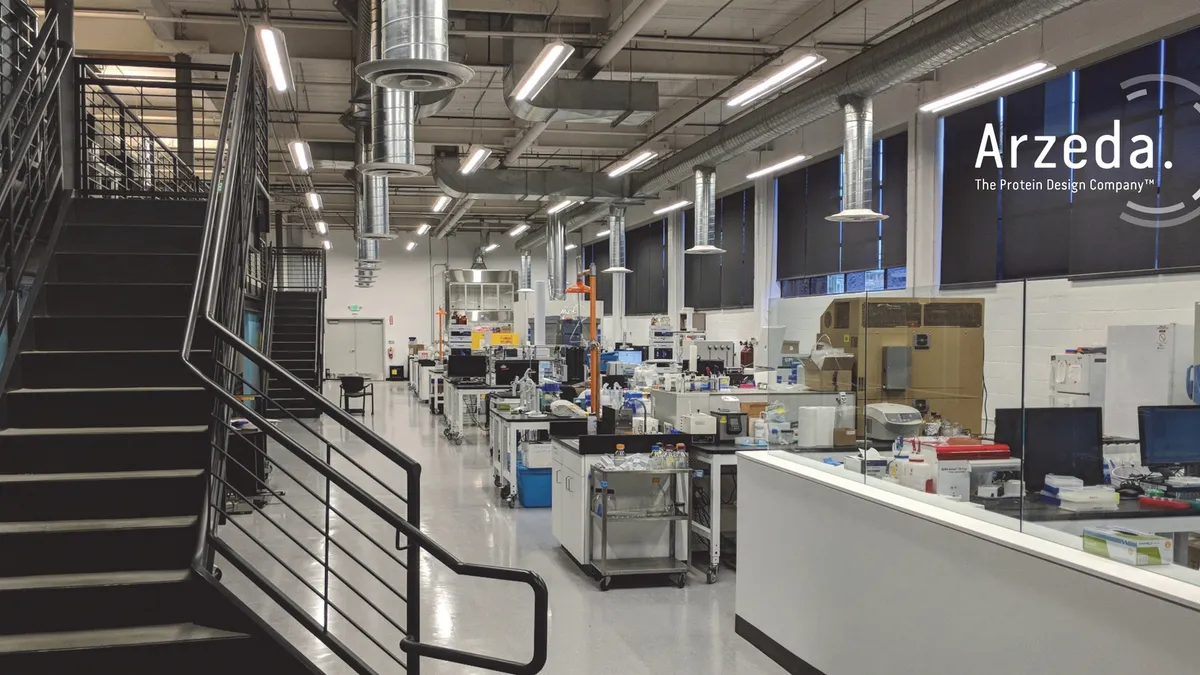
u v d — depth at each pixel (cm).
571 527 559
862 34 867
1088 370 299
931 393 368
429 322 2522
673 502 530
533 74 697
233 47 881
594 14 787
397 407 1644
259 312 840
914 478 328
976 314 341
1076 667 239
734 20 851
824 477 373
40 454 361
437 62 410
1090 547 249
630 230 1970
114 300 447
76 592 305
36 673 286
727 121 1235
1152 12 643
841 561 352
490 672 382
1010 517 285
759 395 661
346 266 2472
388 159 704
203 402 395
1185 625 207
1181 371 289
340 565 550
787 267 1282
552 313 1795
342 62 914
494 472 842
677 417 605
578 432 618
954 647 286
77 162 545
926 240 930
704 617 464
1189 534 261
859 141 757
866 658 335
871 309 384
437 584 515
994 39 590
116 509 346
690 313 1454
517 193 1320
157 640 296
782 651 396
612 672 387
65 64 506
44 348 425
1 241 404
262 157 696
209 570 324
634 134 1336
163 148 834
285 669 305
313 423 1309
